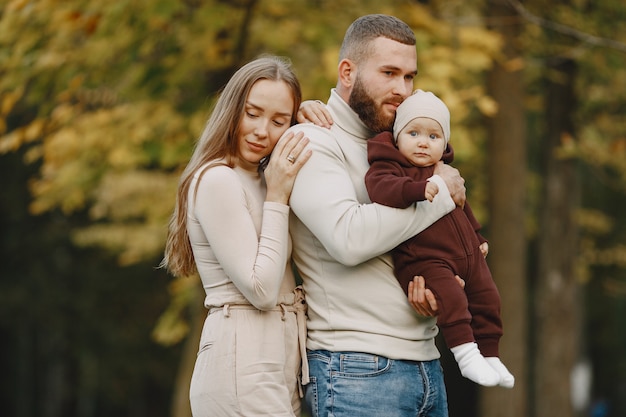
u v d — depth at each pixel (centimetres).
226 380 411
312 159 420
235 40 952
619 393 2717
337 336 421
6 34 916
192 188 422
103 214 1276
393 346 418
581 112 1488
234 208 414
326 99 890
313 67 953
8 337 2611
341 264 424
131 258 1327
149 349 2483
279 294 428
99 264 2397
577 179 1482
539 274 1482
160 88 949
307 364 429
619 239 1955
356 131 436
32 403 2612
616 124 1476
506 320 1188
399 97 429
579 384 1736
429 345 433
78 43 970
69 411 2659
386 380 415
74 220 2341
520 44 1186
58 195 1079
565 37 1236
